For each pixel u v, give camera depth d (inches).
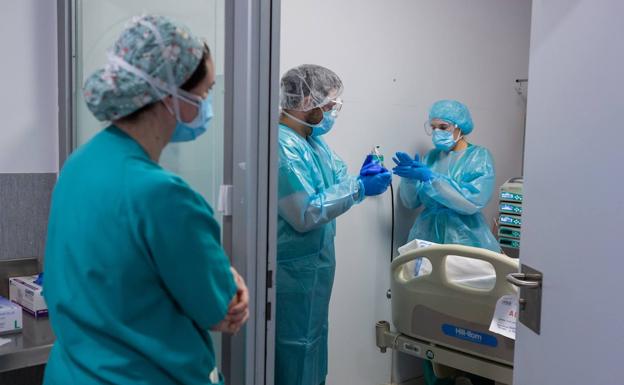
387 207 109.2
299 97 77.0
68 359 34.2
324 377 82.7
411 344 81.3
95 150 35.0
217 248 35.0
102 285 32.5
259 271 50.9
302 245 74.2
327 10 96.0
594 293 36.7
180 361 34.3
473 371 73.8
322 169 81.0
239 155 50.3
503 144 129.5
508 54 127.9
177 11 56.9
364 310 106.9
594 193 36.6
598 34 36.2
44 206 74.6
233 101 50.8
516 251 109.7
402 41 107.7
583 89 37.8
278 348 74.9
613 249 34.8
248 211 49.7
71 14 71.7
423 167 101.7
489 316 70.9
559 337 40.7
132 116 35.6
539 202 43.6
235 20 49.6
